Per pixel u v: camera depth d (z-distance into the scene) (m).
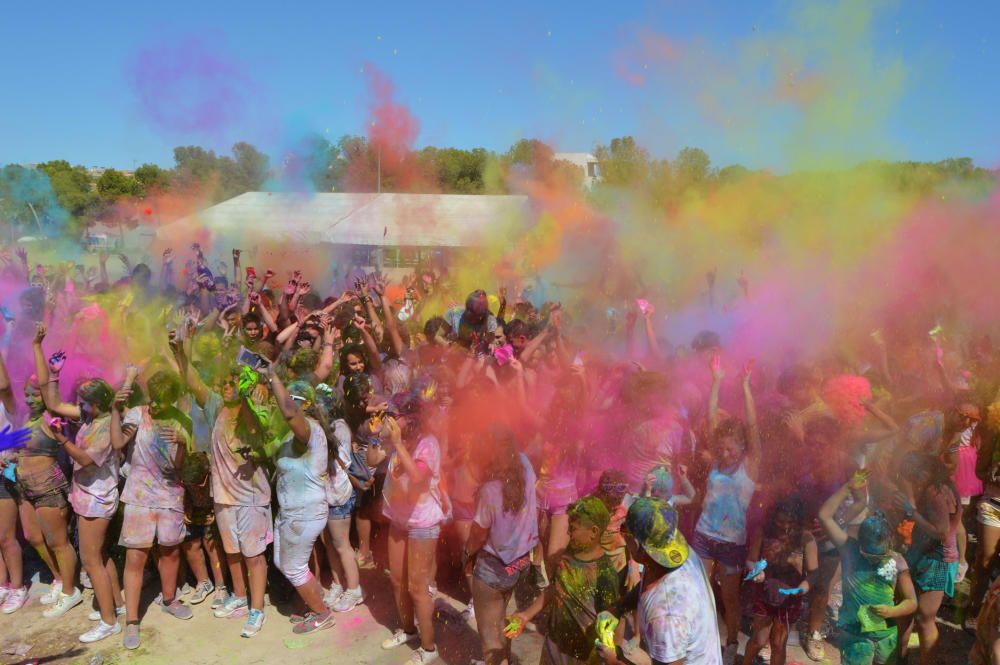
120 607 5.19
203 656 4.68
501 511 3.87
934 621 4.20
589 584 3.41
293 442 4.75
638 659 3.33
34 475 5.05
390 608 5.27
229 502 4.84
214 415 5.10
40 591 5.61
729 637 4.39
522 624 3.71
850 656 3.92
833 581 4.55
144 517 4.78
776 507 4.11
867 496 4.51
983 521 4.73
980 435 4.80
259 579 4.93
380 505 5.77
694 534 4.44
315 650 4.74
